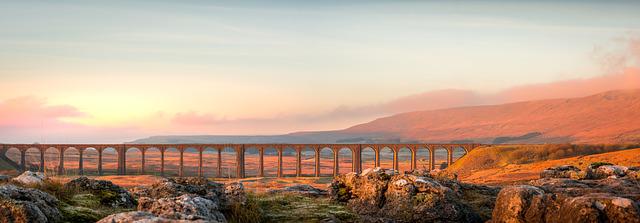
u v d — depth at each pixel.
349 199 23.73
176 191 19.97
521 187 17.92
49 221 15.05
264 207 21.50
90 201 18.64
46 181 19.98
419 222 20.69
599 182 25.69
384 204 22.33
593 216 14.60
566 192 22.81
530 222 16.89
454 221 20.52
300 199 24.03
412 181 22.31
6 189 15.30
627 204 14.53
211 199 18.19
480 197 24.38
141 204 16.11
